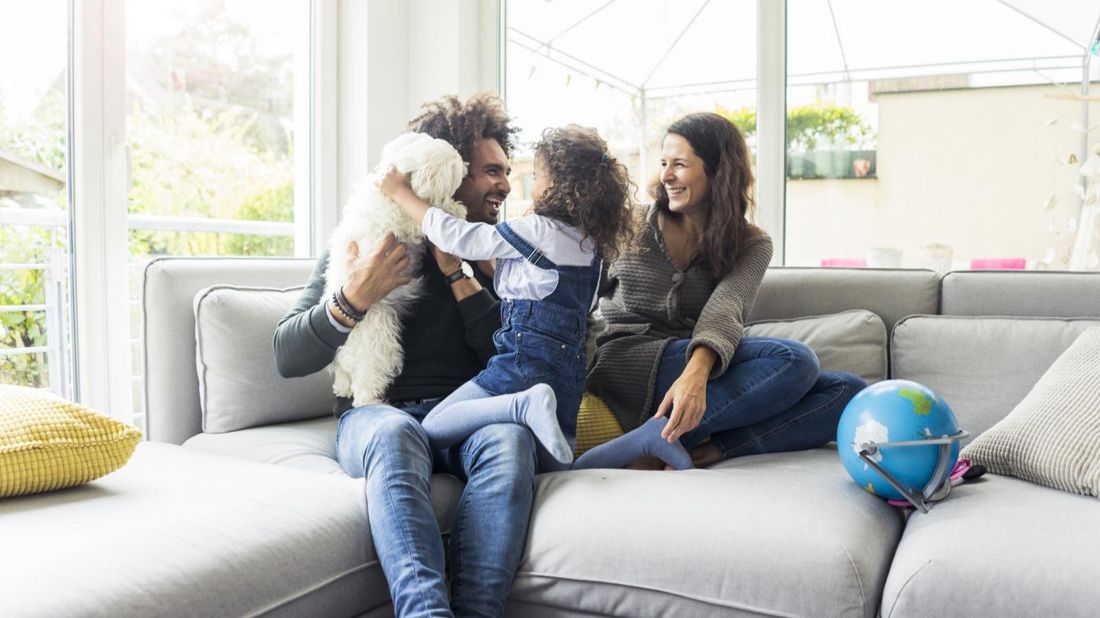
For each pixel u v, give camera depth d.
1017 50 2.52
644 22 2.96
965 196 2.59
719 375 1.86
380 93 3.01
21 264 2.16
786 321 2.30
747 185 2.08
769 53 2.75
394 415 1.62
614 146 3.03
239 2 2.75
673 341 2.02
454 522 1.56
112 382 2.28
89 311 2.23
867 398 1.57
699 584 1.38
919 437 1.49
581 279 1.78
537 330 1.72
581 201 1.73
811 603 1.31
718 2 2.85
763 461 1.81
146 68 2.47
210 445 1.91
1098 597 1.17
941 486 1.53
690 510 1.46
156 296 2.01
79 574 1.11
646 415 1.99
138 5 2.44
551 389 1.62
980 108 2.56
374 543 1.45
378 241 1.78
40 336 2.21
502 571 1.47
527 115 3.16
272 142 2.88
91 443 1.48
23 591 1.05
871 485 1.54
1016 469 1.64
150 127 2.49
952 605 1.24
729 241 2.04
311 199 2.98
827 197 2.73
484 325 1.85
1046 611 1.19
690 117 2.12
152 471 1.60
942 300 2.25
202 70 2.64
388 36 3.04
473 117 1.97
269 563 1.28
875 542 1.40
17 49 2.12
